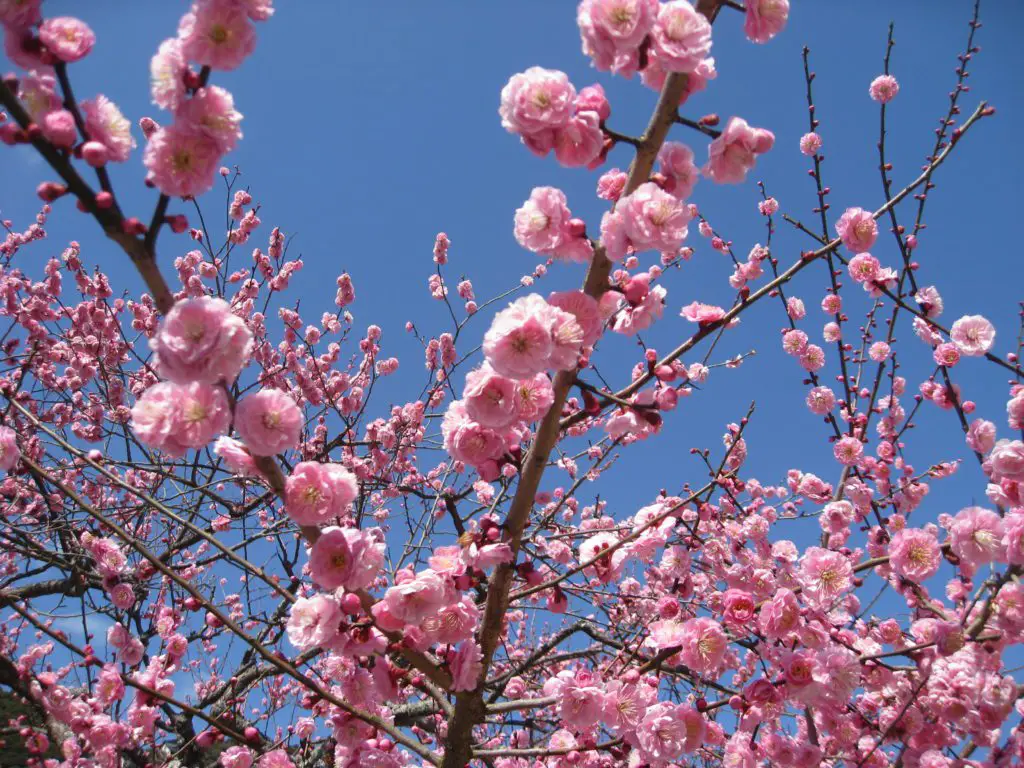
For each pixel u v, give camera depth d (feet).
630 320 8.55
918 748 10.29
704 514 12.53
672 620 10.22
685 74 7.42
